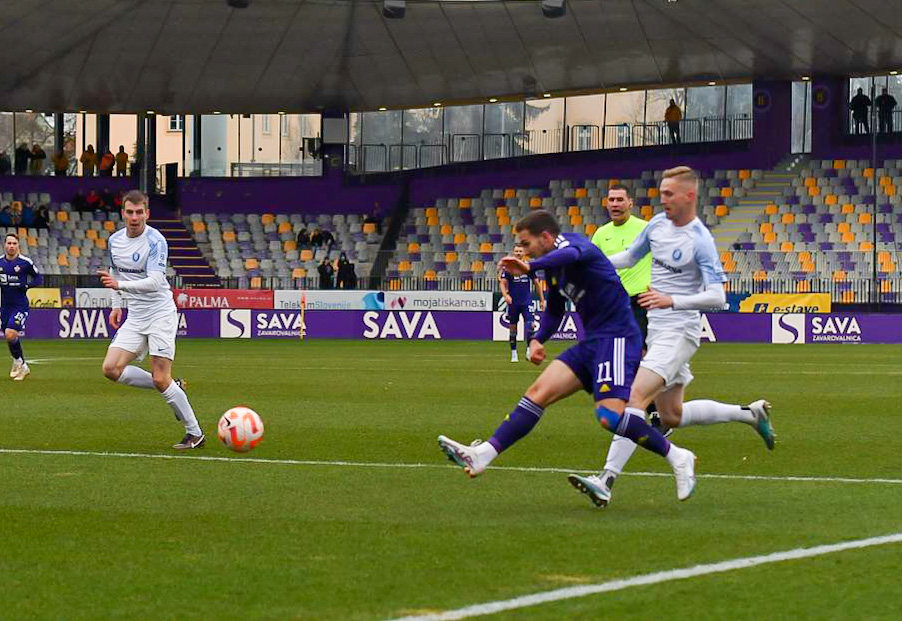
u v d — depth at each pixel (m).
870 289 99.75
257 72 117.44
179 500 22.67
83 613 14.96
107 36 105.88
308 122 132.50
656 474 25.95
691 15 100.38
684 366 25.28
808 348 84.94
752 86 121.06
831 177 116.19
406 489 24.05
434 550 18.28
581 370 22.16
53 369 59.66
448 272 117.88
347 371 59.09
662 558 17.67
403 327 101.19
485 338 99.88
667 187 24.41
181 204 129.12
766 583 16.22
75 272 119.44
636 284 34.81
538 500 22.80
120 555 18.02
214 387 49.00
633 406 23.28
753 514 21.23
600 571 16.91
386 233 123.69
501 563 17.41
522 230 22.33
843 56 109.94
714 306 23.53
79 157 134.12
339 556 17.91
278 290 103.81
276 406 41.06
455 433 33.50
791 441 31.81
